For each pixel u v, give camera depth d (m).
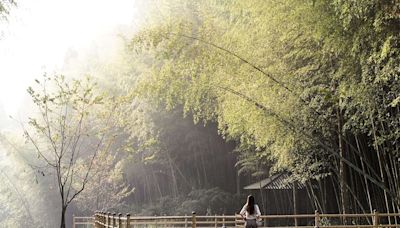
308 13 10.04
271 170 19.81
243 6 11.91
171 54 12.09
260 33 12.15
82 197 27.20
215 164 29.52
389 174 13.65
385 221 16.69
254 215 10.53
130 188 33.38
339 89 11.29
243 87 12.55
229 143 28.83
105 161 26.53
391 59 9.25
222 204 26.81
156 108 27.48
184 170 30.73
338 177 16.62
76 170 25.33
